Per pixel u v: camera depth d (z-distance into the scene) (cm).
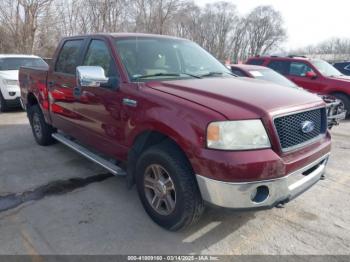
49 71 492
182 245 290
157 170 304
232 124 251
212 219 331
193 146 259
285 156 267
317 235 309
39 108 554
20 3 2511
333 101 661
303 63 980
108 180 425
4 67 975
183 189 275
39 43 2736
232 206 254
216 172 249
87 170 457
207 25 5228
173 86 314
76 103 418
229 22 5612
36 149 552
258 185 252
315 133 314
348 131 757
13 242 291
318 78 939
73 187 404
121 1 3027
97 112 374
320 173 318
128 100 320
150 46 387
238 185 247
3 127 727
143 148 327
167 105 283
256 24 6384
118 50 361
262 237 304
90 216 335
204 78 357
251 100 277
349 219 339
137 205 359
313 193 399
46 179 426
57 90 466
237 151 250
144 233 306
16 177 432
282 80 789
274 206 268
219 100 277
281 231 314
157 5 3306
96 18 2914
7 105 916
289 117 277
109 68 360
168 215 299
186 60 402
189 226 300
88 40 416
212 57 446
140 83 325
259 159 249
